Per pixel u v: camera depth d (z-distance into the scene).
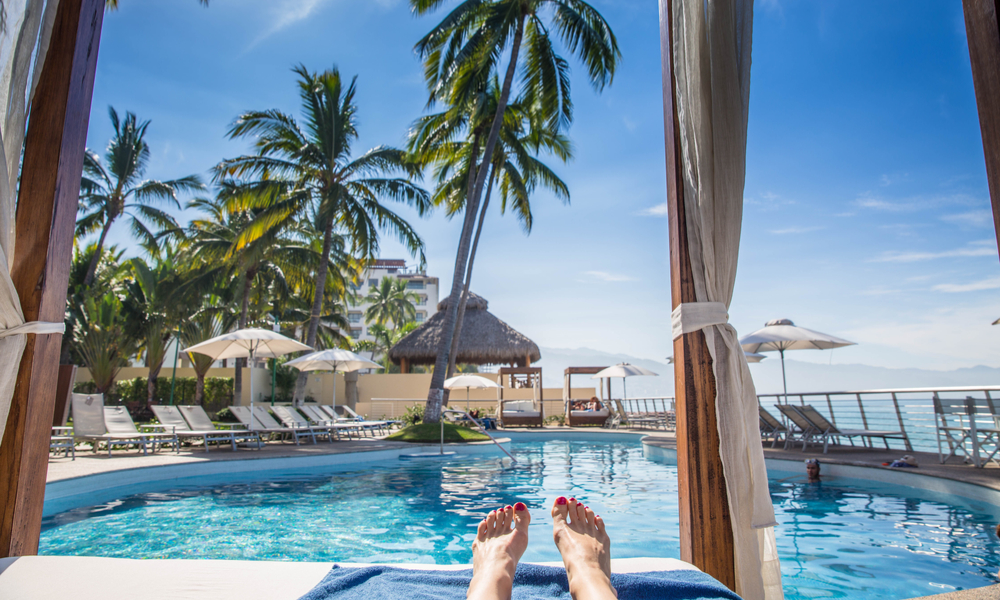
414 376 22.61
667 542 4.48
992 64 1.86
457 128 16.45
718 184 2.52
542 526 5.12
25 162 2.76
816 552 4.10
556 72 15.12
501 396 19.81
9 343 2.52
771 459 8.26
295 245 21.05
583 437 15.43
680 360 2.53
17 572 2.17
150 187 21.45
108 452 8.32
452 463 9.72
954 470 6.45
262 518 5.31
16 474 2.47
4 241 2.52
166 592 1.98
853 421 9.56
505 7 14.21
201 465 7.82
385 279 48.44
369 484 7.42
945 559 3.90
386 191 17.28
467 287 17.56
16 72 2.62
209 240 19.80
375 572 2.17
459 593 1.91
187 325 20.66
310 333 16.30
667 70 2.82
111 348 19.19
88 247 21.59
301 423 12.32
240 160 16.55
